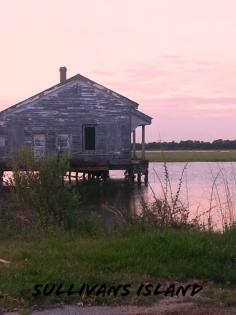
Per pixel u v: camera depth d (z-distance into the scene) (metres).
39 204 13.33
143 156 43.84
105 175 42.78
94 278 7.52
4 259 9.11
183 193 30.62
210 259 8.42
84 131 42.94
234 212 13.91
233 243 9.21
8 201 14.48
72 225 12.96
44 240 10.80
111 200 28.64
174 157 102.44
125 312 6.45
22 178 13.65
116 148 43.06
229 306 6.65
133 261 8.34
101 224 14.49
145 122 43.53
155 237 9.38
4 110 41.94
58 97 42.66
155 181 46.91
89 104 42.97
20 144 42.09
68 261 8.57
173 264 8.21
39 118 42.47
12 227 12.54
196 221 12.09
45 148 42.50
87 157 42.84
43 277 7.45
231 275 7.71
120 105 43.25
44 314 6.39
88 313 6.43
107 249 9.05
